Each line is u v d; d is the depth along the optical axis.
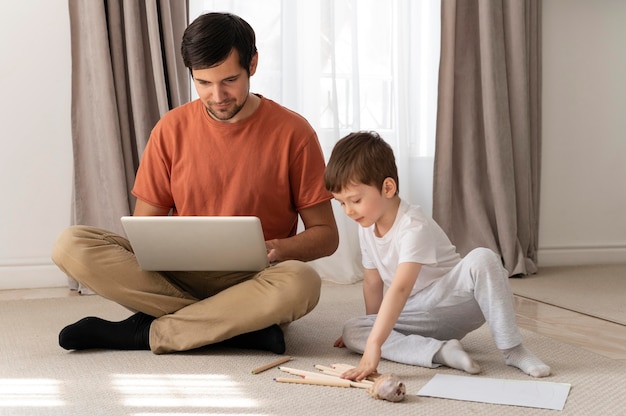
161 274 1.88
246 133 1.98
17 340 2.05
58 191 3.03
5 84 2.96
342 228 3.16
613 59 3.61
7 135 2.98
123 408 1.42
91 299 2.75
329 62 3.21
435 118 3.41
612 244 3.64
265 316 1.78
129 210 2.93
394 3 3.35
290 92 3.21
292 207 2.05
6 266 2.99
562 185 3.59
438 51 3.40
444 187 3.29
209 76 1.79
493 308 1.66
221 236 1.72
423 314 1.78
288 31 3.20
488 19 3.26
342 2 3.26
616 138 3.62
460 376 1.61
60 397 1.50
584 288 2.94
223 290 1.92
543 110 3.54
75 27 2.90
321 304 2.59
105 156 2.90
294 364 1.75
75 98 2.92
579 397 1.47
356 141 1.68
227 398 1.48
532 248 3.40
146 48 2.95
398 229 1.70
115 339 1.88
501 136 3.29
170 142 2.02
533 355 1.67
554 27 3.53
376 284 1.87
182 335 1.82
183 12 2.97
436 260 1.67
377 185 1.66
